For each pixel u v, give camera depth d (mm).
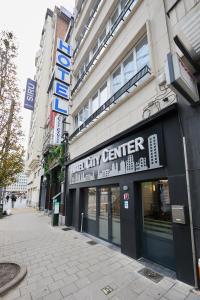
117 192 5777
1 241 6277
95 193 7172
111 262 4250
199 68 3232
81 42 10445
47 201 15797
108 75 7141
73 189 9305
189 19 2846
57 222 9258
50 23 26219
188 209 3268
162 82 4199
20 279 3391
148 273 3637
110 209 6039
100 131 6988
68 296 2930
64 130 12297
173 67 2809
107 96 7113
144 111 4715
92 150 7039
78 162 8586
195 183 3199
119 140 5508
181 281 3221
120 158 5344
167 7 4430
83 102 9289
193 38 2887
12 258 4609
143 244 4488
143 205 4688
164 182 4160
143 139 4500
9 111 4676
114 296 2912
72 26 13602
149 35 4820
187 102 3322
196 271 3004
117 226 5629
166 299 2779
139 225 4570
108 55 7090
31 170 30031
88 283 3324
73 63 11680
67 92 10258
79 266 4070
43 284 3309
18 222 10398
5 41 4570
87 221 7605
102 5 8148
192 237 3098
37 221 10805
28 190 32688
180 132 3639
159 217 4176
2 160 4621
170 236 3852
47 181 16359
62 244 5832
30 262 4336
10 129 4750
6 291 3014
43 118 23094
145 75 4984
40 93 24047
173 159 3695
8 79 4652
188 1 3572
